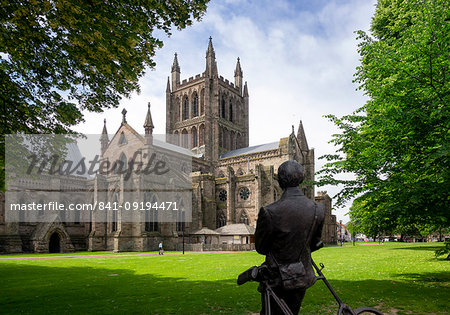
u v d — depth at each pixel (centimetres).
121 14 1227
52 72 1391
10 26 1172
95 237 6600
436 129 1452
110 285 1844
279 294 496
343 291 1488
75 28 1113
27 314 1177
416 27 1553
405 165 1538
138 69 1420
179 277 2159
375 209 1722
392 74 1622
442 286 1594
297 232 495
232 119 11200
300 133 9544
